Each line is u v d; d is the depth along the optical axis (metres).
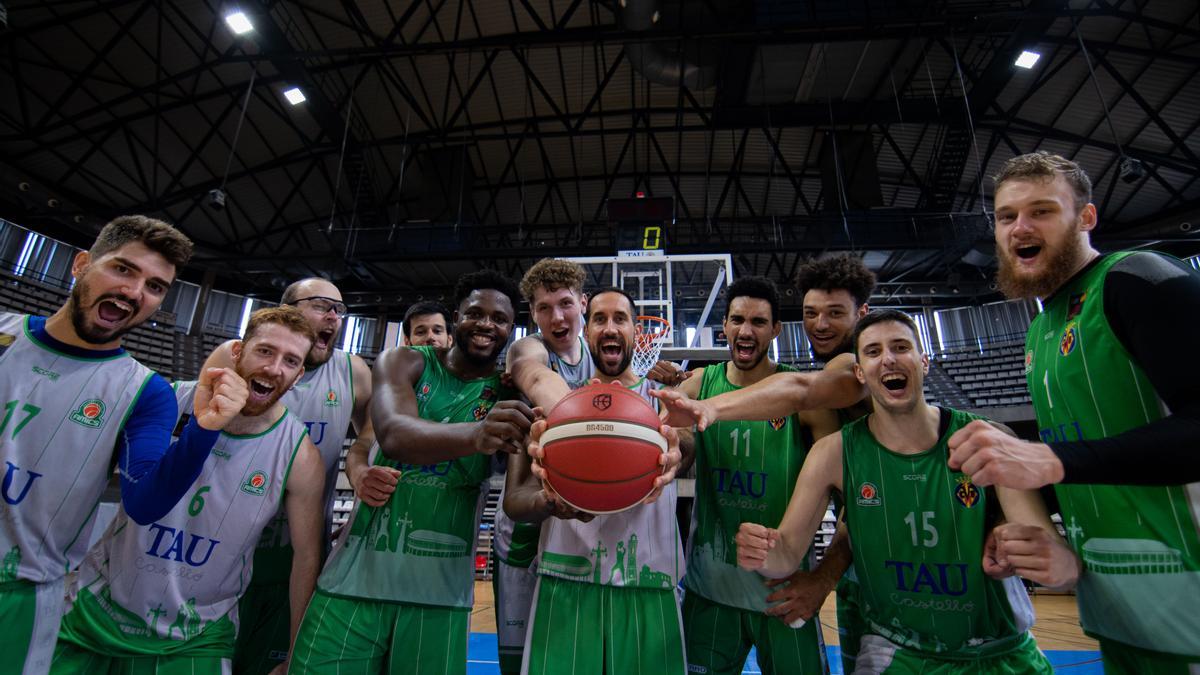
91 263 1.69
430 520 2.14
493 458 2.36
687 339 12.09
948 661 1.84
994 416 12.99
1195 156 12.01
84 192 13.55
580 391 1.66
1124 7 10.05
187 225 14.98
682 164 15.85
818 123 12.94
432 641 2.04
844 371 2.11
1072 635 5.95
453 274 15.72
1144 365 1.30
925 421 1.94
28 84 10.94
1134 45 10.71
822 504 2.08
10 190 12.29
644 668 1.85
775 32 10.41
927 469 1.92
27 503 1.64
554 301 2.45
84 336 1.72
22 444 1.65
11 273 12.84
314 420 2.59
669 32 10.12
